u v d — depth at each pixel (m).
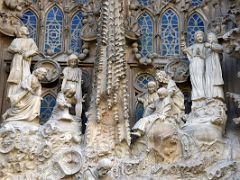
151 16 10.49
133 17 10.38
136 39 10.09
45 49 10.25
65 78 9.48
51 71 9.88
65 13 10.43
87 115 9.20
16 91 9.24
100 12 9.85
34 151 8.89
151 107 9.41
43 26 10.34
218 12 10.34
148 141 9.05
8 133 8.89
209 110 9.21
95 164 8.93
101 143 9.05
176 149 9.02
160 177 8.91
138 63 10.02
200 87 9.38
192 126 9.11
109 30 9.45
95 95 9.23
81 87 9.67
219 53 9.59
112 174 8.87
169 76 9.70
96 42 9.95
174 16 10.52
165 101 9.23
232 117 9.48
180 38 10.34
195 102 9.35
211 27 10.27
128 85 9.92
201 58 9.59
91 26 10.17
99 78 9.24
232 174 8.83
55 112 9.27
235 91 9.63
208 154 8.95
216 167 8.85
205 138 8.98
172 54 10.29
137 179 8.85
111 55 9.29
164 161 9.01
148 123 9.12
